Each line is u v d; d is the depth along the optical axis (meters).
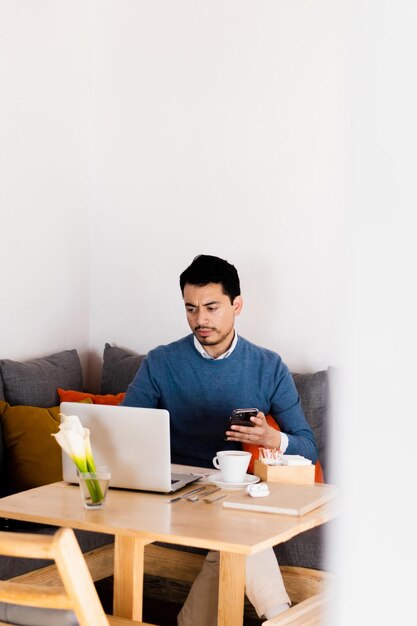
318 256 3.04
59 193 3.33
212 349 2.27
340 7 2.98
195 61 3.28
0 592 1.14
